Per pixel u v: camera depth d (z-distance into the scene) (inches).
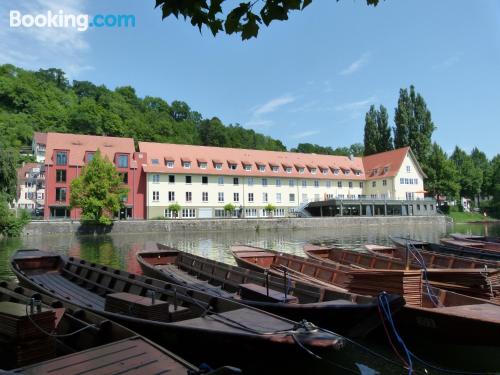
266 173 2352.4
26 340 233.6
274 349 246.2
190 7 142.2
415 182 2593.5
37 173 3275.1
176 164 2153.1
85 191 1632.6
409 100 2952.8
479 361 319.0
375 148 3041.3
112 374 191.8
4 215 1264.8
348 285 405.1
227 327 262.1
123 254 1006.4
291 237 1578.5
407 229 2018.9
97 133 3816.4
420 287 357.1
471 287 405.4
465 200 3403.1
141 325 281.9
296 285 398.0
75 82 4992.6
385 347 343.9
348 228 2069.4
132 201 2022.6
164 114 4648.1
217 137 4431.6
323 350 244.8
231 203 2250.2
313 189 2509.8
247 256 616.7
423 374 293.6
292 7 144.4
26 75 4399.6
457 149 3759.8
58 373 192.2
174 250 655.8
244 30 148.3
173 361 205.8
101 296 455.5
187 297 333.1
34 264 605.0
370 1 161.2
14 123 3759.8
